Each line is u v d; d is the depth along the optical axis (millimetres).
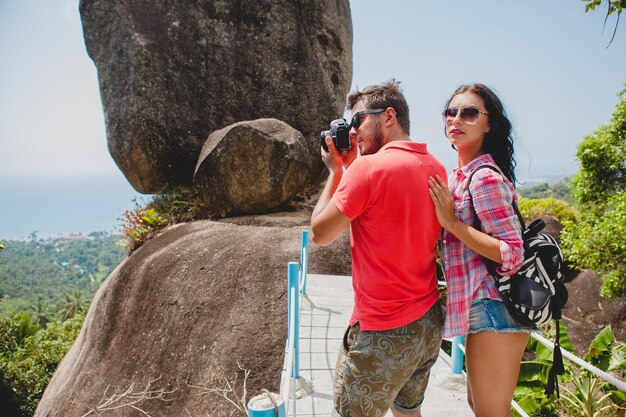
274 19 10281
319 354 4062
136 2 9367
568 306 9852
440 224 1775
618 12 2359
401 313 1677
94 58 9688
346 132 1960
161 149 9172
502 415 1787
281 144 8203
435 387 3531
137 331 6477
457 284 1854
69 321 20453
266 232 7312
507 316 1743
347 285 5969
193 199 9016
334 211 1656
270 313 5578
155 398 5371
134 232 8586
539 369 5875
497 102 2008
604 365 6105
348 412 1767
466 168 1938
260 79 10109
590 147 9234
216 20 9898
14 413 12859
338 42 11188
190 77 9508
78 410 6203
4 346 15812
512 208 1776
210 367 5227
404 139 1846
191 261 6758
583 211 9891
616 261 7789
